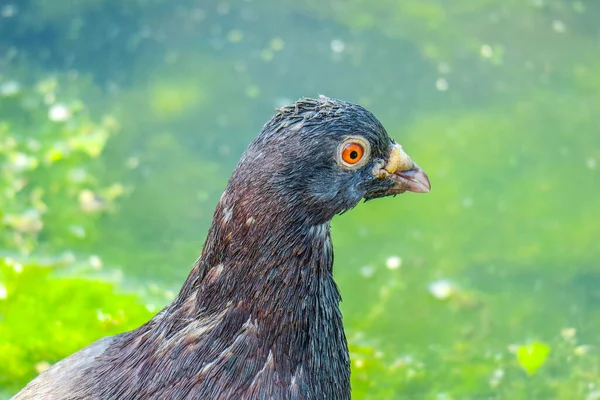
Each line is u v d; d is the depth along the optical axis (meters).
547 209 13.09
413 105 14.61
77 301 10.68
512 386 10.38
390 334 11.16
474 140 14.07
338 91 14.69
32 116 14.13
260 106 14.45
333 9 16.36
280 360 5.88
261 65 15.13
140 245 12.30
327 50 15.45
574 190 13.39
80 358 6.54
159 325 6.09
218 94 14.63
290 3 16.38
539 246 12.55
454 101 14.78
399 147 6.20
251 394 5.81
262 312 5.82
